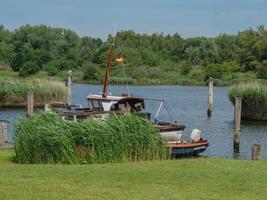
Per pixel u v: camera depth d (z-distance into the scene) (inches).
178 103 3179.1
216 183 693.3
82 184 659.4
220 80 5349.4
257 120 2186.3
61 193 603.5
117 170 774.5
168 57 6840.6
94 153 978.7
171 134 1347.2
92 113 1454.2
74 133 976.9
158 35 7317.9
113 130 998.4
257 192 646.5
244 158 1354.6
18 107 2625.5
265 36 5536.4
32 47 6565.0
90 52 6215.6
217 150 1487.5
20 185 634.8
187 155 1272.1
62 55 6658.5
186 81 5679.1
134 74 5620.1
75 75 5324.8
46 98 2605.8
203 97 3713.1
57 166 808.9
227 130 1948.8
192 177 729.6
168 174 748.6
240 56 5708.7
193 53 6707.7
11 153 1072.8
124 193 617.0
